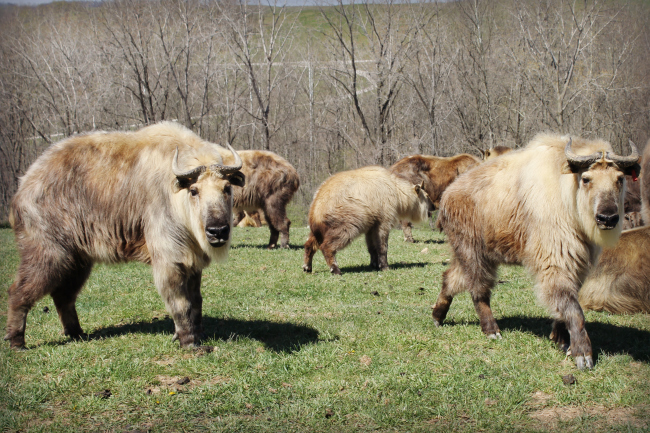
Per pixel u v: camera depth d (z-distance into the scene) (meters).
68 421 4.24
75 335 6.31
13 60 21.31
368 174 10.71
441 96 27.73
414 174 16.00
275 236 14.36
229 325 6.73
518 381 4.82
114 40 28.64
